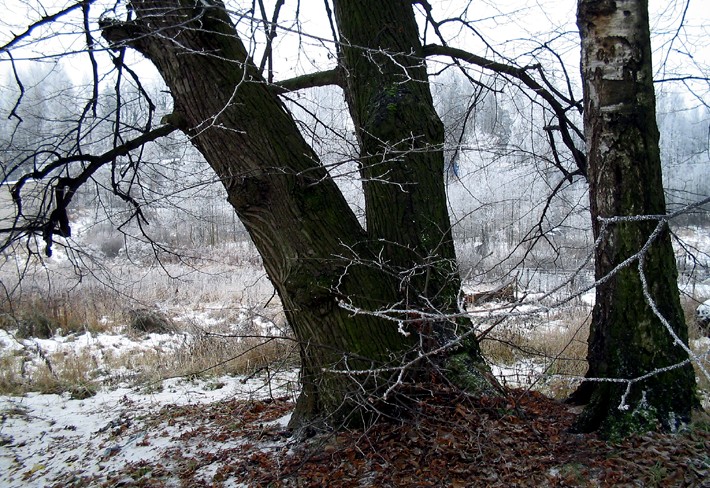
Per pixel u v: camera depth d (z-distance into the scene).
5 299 9.96
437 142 4.88
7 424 6.42
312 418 4.62
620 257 3.83
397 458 3.96
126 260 13.11
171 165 6.03
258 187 4.18
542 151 6.72
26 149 5.31
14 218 5.48
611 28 3.79
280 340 8.55
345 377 4.30
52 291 11.39
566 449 3.82
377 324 4.27
